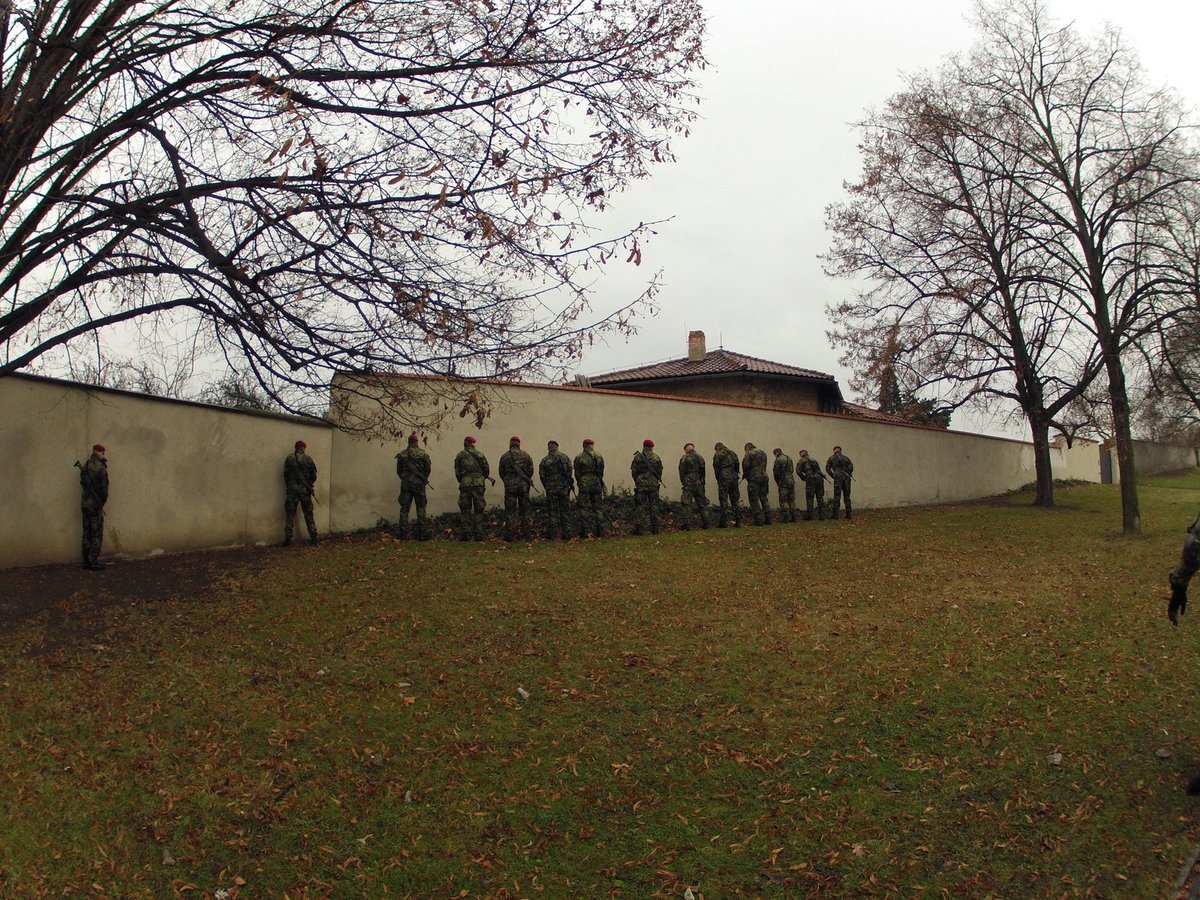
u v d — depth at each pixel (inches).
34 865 213.8
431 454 716.7
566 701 325.1
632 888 219.5
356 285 352.8
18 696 304.0
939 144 899.4
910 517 871.7
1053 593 498.9
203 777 260.7
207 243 346.9
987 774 271.0
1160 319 754.2
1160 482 1498.5
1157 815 243.1
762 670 357.1
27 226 365.7
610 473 807.7
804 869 225.5
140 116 372.5
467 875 223.8
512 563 550.3
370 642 381.4
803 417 937.5
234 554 570.9
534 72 370.3
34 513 503.8
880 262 967.6
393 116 360.8
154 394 605.0
